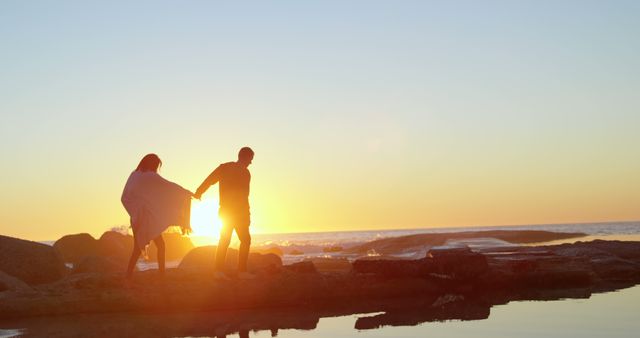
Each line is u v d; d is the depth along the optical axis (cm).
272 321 938
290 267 1283
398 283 1272
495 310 996
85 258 1496
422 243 3155
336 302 1185
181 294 1080
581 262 1449
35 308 1009
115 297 1055
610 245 1827
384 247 3209
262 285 1135
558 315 913
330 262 1808
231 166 1194
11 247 1466
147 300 1063
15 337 812
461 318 911
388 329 824
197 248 1614
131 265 1108
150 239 1104
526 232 3828
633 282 1452
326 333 805
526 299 1150
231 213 1186
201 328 876
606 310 958
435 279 1303
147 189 1095
